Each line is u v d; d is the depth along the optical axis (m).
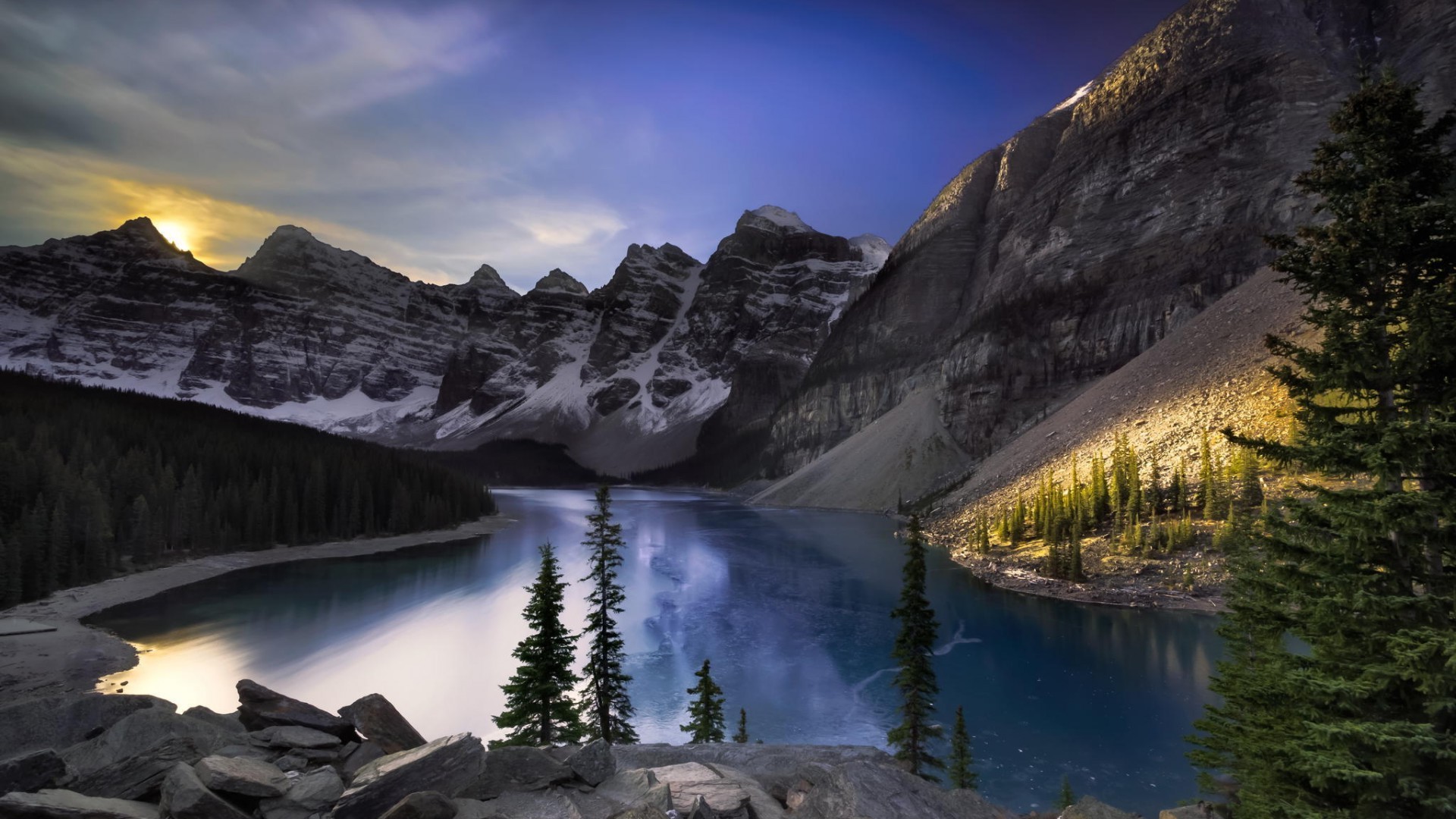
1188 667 54.28
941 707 47.44
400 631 66.00
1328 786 12.38
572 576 96.19
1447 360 11.88
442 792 9.92
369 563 107.88
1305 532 13.85
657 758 15.96
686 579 93.06
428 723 44.22
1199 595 69.12
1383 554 12.59
